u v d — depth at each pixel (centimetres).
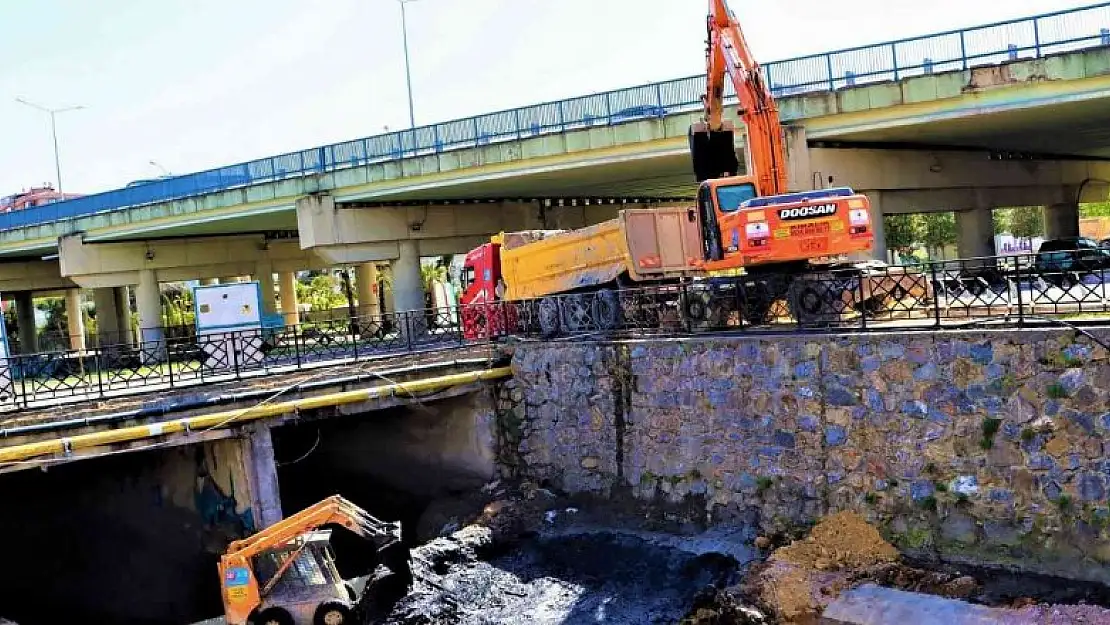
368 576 1730
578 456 1973
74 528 1994
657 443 1828
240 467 1827
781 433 1622
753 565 1519
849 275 1712
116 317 5659
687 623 1412
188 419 1744
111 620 1881
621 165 2900
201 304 2353
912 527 1448
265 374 2084
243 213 3684
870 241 1786
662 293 1950
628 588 1599
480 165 3056
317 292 7500
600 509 1881
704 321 1880
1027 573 1327
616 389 1902
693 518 1739
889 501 1480
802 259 1825
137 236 4316
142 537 1941
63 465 1930
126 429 1688
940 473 1429
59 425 1664
